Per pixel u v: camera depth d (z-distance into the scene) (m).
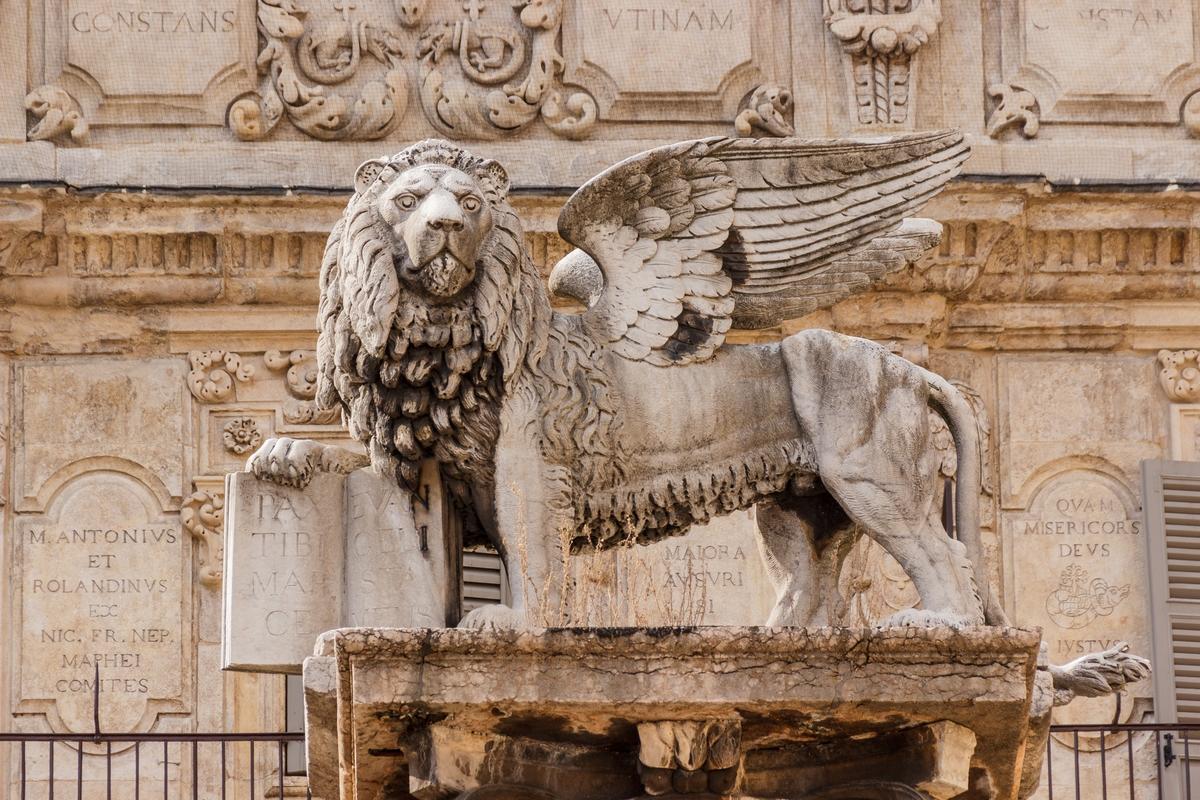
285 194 50.25
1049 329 51.22
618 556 48.34
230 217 50.28
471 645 33.41
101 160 50.53
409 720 34.09
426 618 34.31
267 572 34.47
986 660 33.91
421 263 34.06
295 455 34.62
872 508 35.03
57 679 49.41
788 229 35.72
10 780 48.84
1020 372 51.09
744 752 35.19
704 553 49.16
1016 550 50.41
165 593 49.78
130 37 51.19
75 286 50.38
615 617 38.69
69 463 50.19
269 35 51.25
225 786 46.12
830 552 36.09
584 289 35.88
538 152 51.03
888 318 50.81
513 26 51.59
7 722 49.19
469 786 34.41
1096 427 50.97
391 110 51.03
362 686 33.44
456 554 34.81
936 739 34.62
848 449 35.09
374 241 34.28
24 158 50.38
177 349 50.62
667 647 33.66
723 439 35.06
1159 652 49.94
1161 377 51.09
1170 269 51.16
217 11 51.34
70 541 49.91
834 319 50.94
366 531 34.56
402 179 34.44
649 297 35.16
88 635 49.59
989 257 50.75
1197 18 51.97
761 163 35.78
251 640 34.34
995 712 34.19
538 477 34.38
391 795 35.47
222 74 51.16
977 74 51.69
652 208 35.41
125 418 50.31
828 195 35.84
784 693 33.78
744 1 51.72
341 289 34.44
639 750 34.56
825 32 51.69
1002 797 35.81
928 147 36.12
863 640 33.75
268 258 50.50
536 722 34.16
